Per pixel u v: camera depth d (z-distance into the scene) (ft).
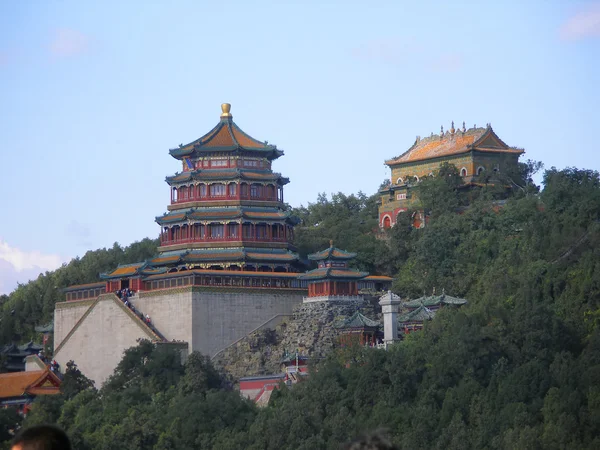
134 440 572.51
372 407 570.87
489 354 588.50
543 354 588.91
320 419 563.89
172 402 624.18
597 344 576.61
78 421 619.67
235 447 560.20
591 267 654.94
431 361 590.14
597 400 521.65
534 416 531.91
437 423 544.62
